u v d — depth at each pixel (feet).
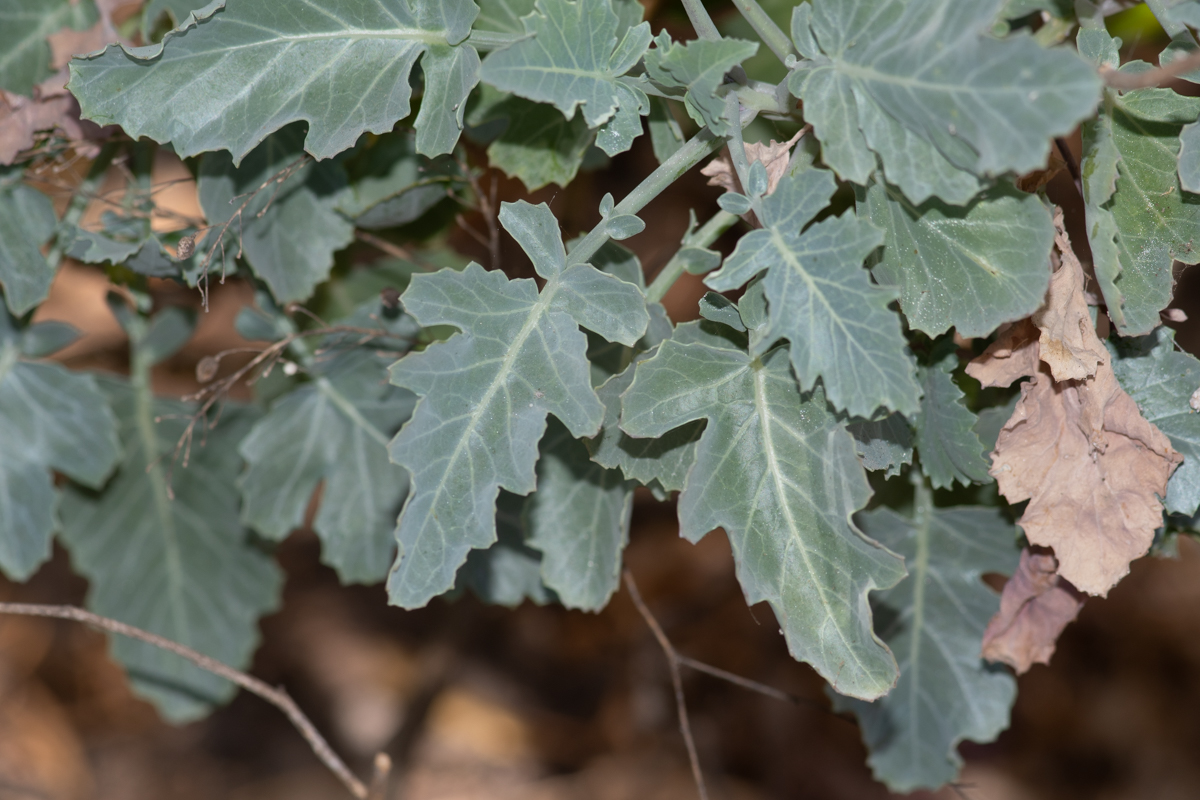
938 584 2.56
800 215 2.16
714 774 5.79
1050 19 2.32
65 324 2.71
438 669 4.43
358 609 6.34
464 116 2.41
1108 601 6.70
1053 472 2.28
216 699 2.96
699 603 6.18
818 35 2.16
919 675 2.58
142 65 2.23
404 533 2.18
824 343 2.14
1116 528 2.27
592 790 5.87
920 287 2.22
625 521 2.40
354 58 2.27
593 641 6.29
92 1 2.53
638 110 2.22
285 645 6.17
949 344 2.33
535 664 6.28
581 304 2.22
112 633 2.92
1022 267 2.19
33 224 2.52
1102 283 2.24
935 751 2.60
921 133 2.12
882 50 2.12
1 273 2.51
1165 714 6.33
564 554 2.42
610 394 2.26
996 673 2.56
